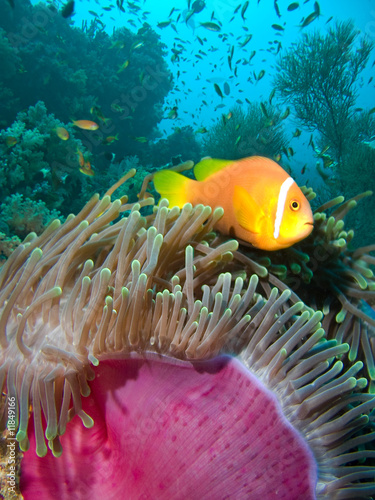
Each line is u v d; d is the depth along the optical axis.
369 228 0.73
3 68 0.91
